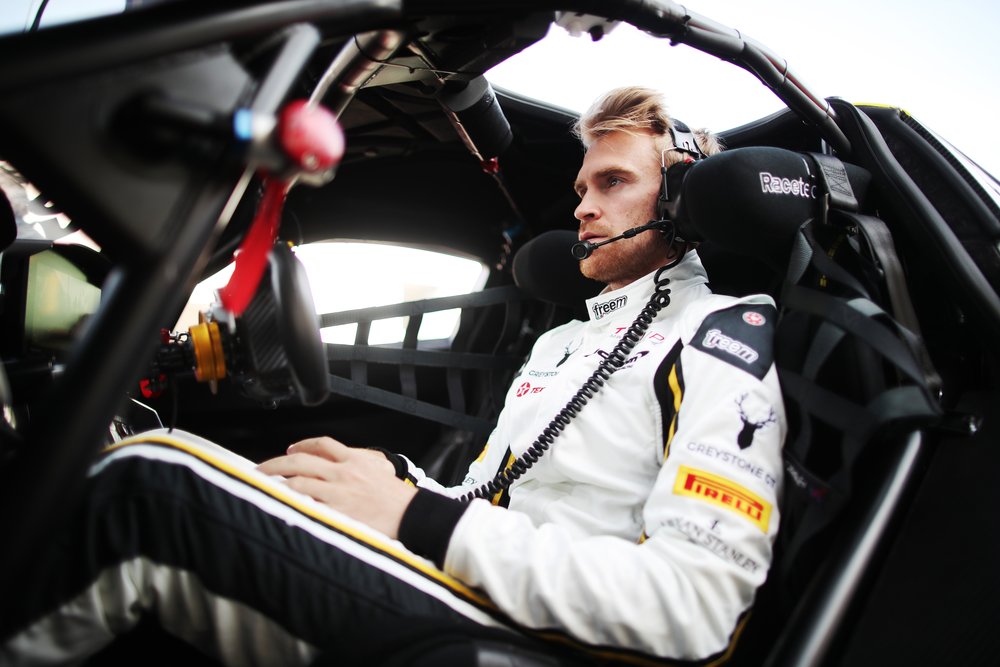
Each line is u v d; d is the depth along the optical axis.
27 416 0.82
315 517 0.67
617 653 0.66
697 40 0.74
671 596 0.64
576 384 1.03
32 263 0.90
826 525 0.69
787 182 0.82
